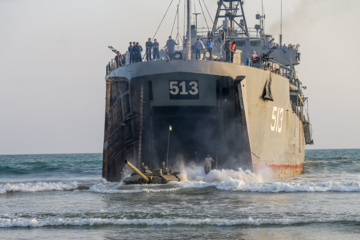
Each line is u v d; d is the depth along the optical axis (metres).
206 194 65.00
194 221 44.28
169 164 86.38
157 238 38.59
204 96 79.19
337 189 69.00
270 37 111.44
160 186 72.00
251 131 79.81
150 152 84.12
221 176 78.38
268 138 85.62
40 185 77.12
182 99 79.94
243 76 76.00
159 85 79.50
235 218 46.28
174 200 59.50
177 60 76.56
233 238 38.34
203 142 86.75
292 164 106.44
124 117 85.56
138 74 79.19
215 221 44.16
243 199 60.06
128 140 86.38
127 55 85.00
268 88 83.31
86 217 47.72
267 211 50.34
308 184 71.75
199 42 80.56
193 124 85.62
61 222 44.59
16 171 157.38
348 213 48.88
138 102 81.50
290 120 100.12
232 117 79.56
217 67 76.44
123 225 43.78
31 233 41.06
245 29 108.88
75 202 59.47
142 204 56.19
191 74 76.88
